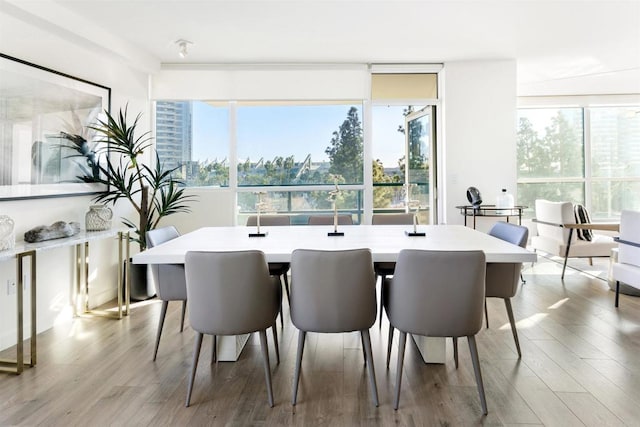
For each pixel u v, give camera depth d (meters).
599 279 4.42
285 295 4.01
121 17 3.42
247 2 3.22
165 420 1.86
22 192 2.87
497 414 1.88
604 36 4.02
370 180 5.06
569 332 2.89
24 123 2.88
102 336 2.94
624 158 6.54
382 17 3.54
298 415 1.90
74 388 2.16
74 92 3.42
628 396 2.02
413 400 2.02
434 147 5.18
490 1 3.25
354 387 2.16
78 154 3.47
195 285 1.96
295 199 5.10
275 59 4.73
